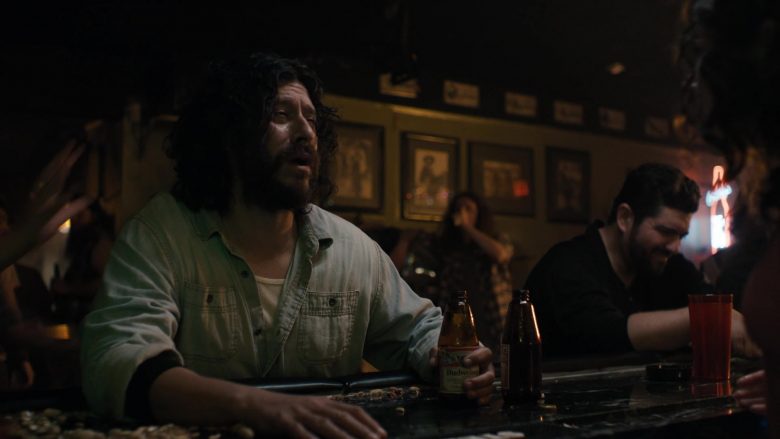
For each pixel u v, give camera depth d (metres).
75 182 3.81
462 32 4.12
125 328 1.33
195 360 1.55
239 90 1.58
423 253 4.19
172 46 3.45
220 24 3.45
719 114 0.98
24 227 1.73
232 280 1.58
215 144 1.61
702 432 1.29
